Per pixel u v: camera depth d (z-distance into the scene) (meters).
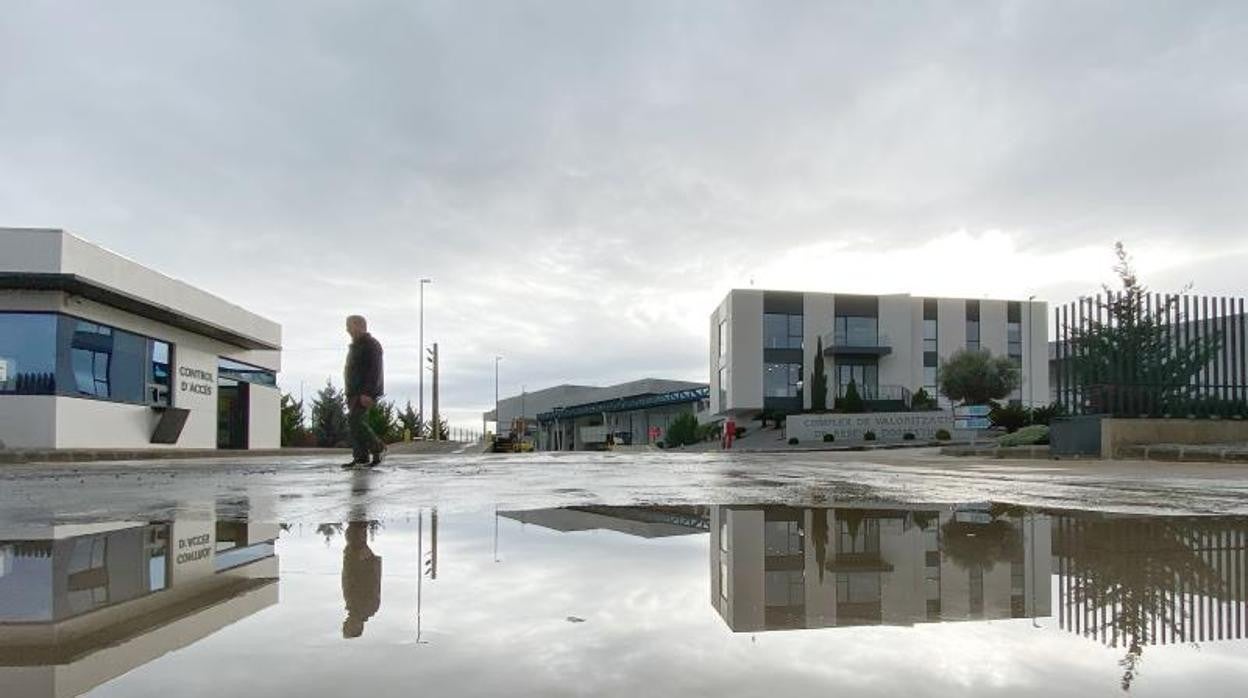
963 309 56.97
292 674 1.25
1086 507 4.43
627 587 2.01
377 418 52.59
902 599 1.90
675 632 1.54
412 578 2.13
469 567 2.31
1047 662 1.35
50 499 4.80
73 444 18.77
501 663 1.31
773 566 2.38
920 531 3.29
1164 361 15.32
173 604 1.79
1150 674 1.28
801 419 45.69
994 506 4.44
